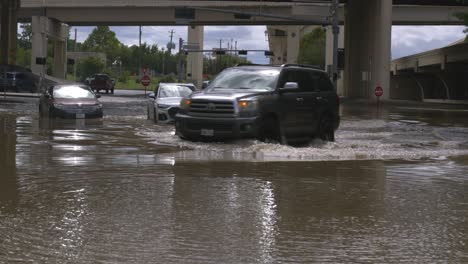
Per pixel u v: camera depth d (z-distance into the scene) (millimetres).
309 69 18953
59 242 6617
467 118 37906
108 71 173000
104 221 7605
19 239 6723
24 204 8555
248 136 16250
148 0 92625
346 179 11398
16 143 16969
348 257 6227
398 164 13922
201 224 7531
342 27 105500
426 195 9859
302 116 18062
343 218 8039
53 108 27734
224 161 13648
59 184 10219
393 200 9375
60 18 98812
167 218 7824
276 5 88938
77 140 18188
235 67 18359
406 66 103000
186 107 17000
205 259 6078
